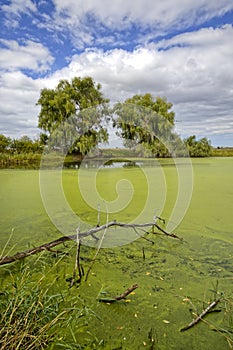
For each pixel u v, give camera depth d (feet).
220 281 5.69
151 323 4.49
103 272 6.13
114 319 4.59
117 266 6.41
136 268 6.30
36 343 3.91
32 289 5.07
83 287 5.53
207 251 7.11
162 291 5.37
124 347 4.00
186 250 7.21
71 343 4.04
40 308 4.58
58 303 4.90
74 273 5.76
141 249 7.34
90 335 4.24
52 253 7.07
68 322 4.47
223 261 6.55
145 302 5.03
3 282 5.63
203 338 4.16
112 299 5.03
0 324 4.04
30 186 16.51
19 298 4.69
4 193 14.34
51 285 5.58
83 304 4.98
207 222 9.26
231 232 8.34
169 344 4.06
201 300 5.08
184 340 4.13
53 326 4.37
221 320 4.51
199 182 17.07
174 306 4.91
